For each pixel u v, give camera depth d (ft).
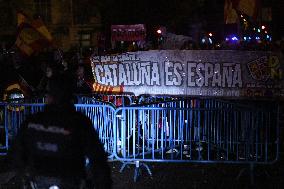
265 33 63.98
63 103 12.25
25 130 12.23
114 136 24.58
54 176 11.95
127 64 31.30
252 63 30.27
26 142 12.23
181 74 30.81
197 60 30.63
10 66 39.50
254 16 36.35
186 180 24.38
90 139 12.09
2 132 29.01
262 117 24.34
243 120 24.68
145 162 27.55
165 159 24.68
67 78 12.56
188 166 27.02
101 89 31.76
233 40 48.06
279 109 25.90
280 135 27.40
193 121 26.04
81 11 107.55
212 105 29.76
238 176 24.56
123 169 26.18
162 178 24.71
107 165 12.21
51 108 12.28
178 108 24.11
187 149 27.45
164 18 92.84
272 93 30.22
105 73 31.65
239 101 30.55
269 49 41.32
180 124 25.89
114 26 67.10
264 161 24.16
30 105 25.76
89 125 12.25
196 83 30.73
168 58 30.78
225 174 25.53
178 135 25.91
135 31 66.74
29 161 12.27
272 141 26.27
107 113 25.34
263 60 30.17
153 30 91.91
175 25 93.50
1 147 26.89
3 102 25.96
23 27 36.06
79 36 107.96
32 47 36.27
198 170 26.22
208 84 30.71
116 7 93.97
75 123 12.09
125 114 24.49
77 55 47.75
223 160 24.62
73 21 107.55
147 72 31.07
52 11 110.01
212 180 24.41
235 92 30.58
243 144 25.11
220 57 30.45
